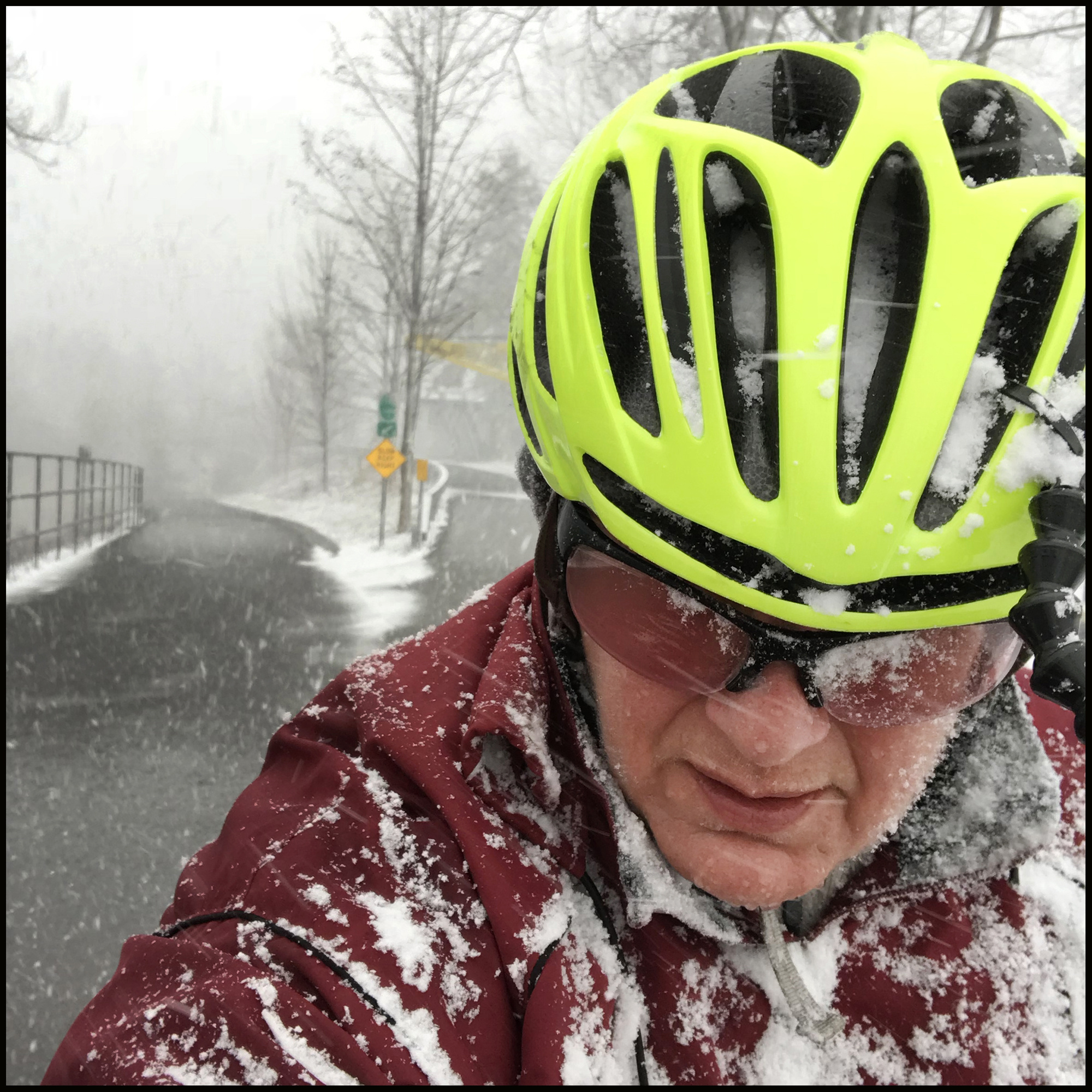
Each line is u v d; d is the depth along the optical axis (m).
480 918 0.80
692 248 0.80
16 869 3.85
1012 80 0.92
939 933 0.96
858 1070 0.90
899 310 0.76
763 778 0.74
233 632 8.62
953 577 0.72
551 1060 0.72
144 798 4.66
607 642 0.80
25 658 7.36
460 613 1.17
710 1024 0.88
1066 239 0.79
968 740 0.97
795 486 0.70
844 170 0.78
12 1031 2.83
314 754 1.00
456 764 0.89
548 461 0.90
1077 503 0.64
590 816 0.91
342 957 0.74
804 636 0.73
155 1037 0.69
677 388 0.77
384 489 17.25
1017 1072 0.91
